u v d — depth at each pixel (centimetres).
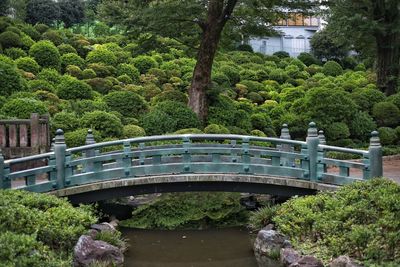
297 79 2670
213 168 1129
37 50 2058
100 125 1448
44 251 757
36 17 2922
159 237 1085
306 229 926
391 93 2156
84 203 1087
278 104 2083
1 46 2044
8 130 1301
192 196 1275
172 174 1116
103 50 2262
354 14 1956
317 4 1761
